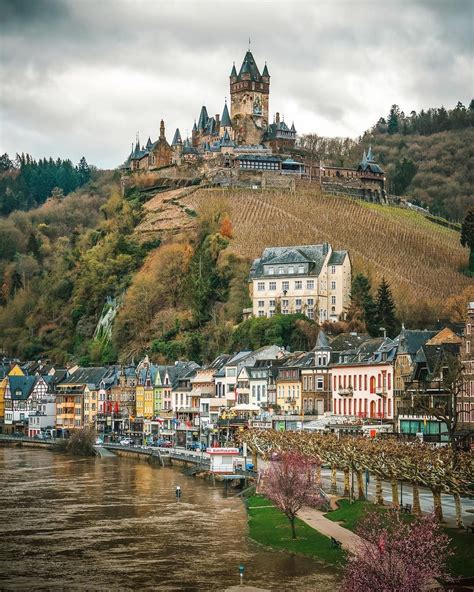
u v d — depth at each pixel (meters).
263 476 154.88
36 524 148.62
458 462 117.62
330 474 184.00
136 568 119.62
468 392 167.62
